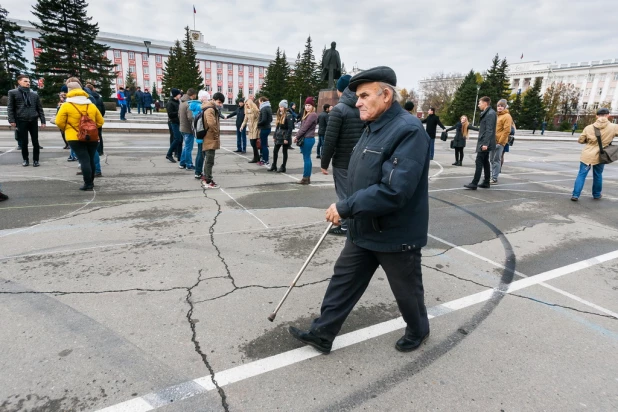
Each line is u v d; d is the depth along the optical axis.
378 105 2.09
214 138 6.74
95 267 3.53
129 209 5.42
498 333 2.76
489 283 3.58
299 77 60.56
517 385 2.23
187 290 3.17
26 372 2.16
